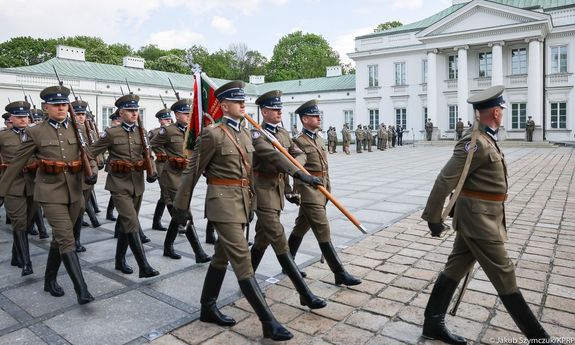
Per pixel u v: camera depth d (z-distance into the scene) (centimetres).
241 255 354
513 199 953
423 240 636
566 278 473
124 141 525
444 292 340
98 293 454
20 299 443
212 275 376
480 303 412
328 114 4106
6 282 496
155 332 365
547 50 3153
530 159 1977
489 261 313
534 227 701
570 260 534
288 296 437
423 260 543
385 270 507
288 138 473
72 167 452
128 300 435
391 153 2709
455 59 3459
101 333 366
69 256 426
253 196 380
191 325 378
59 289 454
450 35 3300
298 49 6750
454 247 341
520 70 3228
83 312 409
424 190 1134
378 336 353
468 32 3225
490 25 3173
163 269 529
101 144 518
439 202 319
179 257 571
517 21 3086
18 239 530
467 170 311
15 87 2633
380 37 3772
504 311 396
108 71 3325
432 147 3197
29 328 378
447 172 318
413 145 3444
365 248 597
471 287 451
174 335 361
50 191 436
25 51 5347
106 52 5253
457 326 369
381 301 421
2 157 682
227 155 365
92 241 672
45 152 442
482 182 318
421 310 400
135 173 532
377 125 3831
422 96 3597
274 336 342
